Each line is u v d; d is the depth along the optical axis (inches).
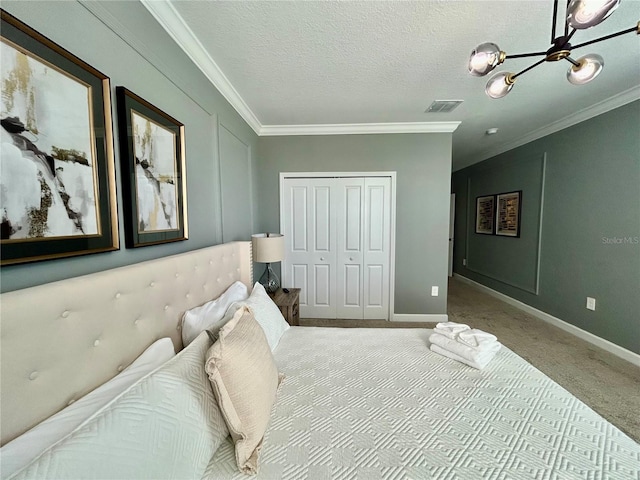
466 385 46.4
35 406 24.4
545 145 124.5
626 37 61.1
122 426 23.6
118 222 37.9
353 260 127.7
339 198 125.2
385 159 121.4
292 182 125.3
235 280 74.4
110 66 37.2
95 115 33.7
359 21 54.9
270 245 91.1
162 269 42.7
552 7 51.5
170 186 50.9
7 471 19.6
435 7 51.4
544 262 126.1
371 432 36.0
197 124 63.9
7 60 23.9
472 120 113.0
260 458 32.0
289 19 53.9
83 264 33.0
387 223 124.7
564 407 40.6
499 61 46.7
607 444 33.6
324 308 130.7
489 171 168.1
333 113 104.8
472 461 31.6
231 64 69.8
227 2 49.1
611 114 95.3
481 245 176.6
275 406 40.8
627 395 72.6
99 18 35.2
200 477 28.9
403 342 62.9
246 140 104.3
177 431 27.2
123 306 34.6
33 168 26.4
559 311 118.2
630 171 90.2
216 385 31.5
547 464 31.0
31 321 24.0
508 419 38.3
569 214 112.7
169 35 52.0
